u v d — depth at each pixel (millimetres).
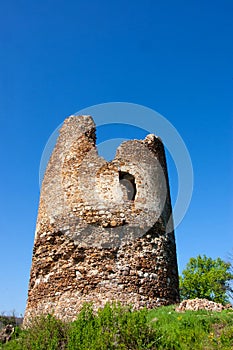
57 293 13672
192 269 31812
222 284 29391
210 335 9648
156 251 14469
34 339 10516
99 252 13773
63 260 14000
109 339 8852
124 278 13531
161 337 9203
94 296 13219
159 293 13945
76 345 9227
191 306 12883
